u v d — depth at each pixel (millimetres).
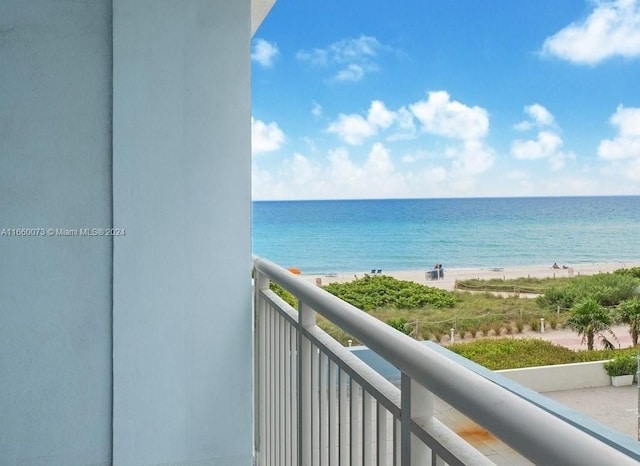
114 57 2357
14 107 2316
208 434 2502
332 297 1331
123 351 2408
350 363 1195
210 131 2465
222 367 2508
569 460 483
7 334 2342
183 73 2430
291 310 1858
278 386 1998
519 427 554
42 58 2338
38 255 2359
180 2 2418
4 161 2312
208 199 2471
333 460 1357
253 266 2512
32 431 2377
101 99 2398
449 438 772
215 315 2494
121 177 2381
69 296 2391
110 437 2453
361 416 1170
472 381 670
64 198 2373
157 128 2408
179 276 2451
